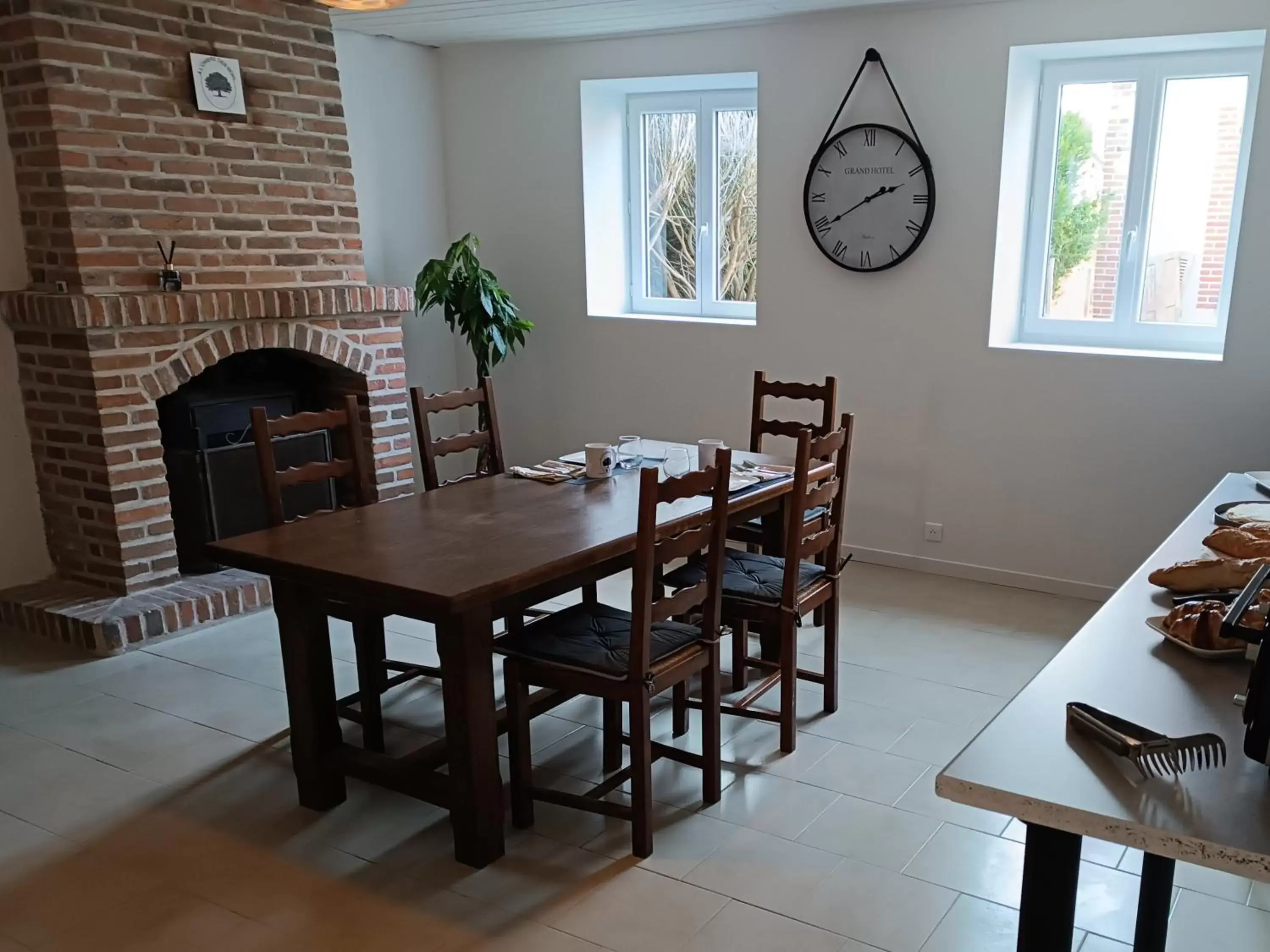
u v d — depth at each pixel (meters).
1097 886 2.36
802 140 4.50
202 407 4.18
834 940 2.19
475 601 2.24
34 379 3.95
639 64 4.85
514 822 2.63
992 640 3.81
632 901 2.33
